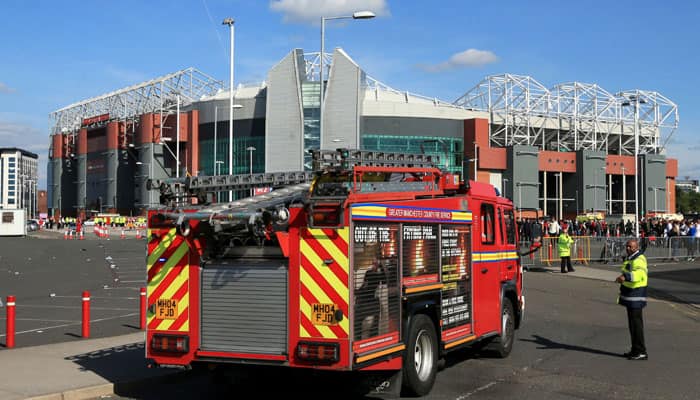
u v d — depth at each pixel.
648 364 10.66
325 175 7.67
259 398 8.71
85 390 8.57
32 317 15.49
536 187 117.44
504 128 122.50
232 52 32.56
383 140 110.69
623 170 126.50
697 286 23.75
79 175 145.62
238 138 113.50
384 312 7.69
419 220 8.51
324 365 7.16
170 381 9.64
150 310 8.03
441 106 115.31
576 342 12.80
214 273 7.77
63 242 60.84
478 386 9.12
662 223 45.28
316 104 103.94
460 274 9.58
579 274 27.73
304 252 7.30
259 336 7.52
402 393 8.41
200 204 8.70
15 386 8.63
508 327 11.45
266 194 8.66
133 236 78.62
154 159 123.06
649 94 134.25
